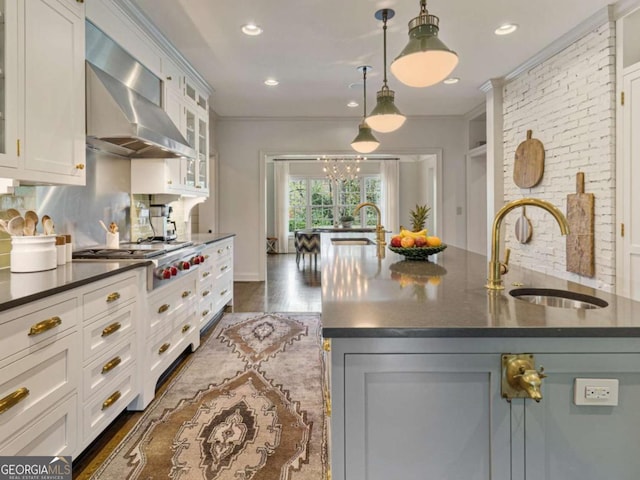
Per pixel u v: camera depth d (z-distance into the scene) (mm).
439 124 6309
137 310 2260
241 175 6258
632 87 2945
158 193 3311
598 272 3281
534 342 1048
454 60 1872
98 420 1867
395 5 2885
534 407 1051
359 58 3857
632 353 1045
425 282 1663
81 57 2170
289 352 3281
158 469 1796
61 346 1577
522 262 4387
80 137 2160
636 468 1051
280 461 1859
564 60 3617
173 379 2762
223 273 4375
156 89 3301
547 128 3895
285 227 10836
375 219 10984
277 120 6207
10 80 1677
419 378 1053
